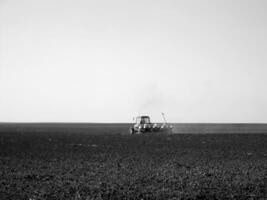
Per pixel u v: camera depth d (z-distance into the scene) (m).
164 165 19.50
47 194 13.12
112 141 35.50
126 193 13.17
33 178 16.08
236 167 18.72
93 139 38.44
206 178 15.77
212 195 12.87
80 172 17.48
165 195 12.85
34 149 28.27
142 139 37.78
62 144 32.56
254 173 16.92
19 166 19.45
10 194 13.17
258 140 35.72
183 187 14.12
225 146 29.84
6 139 39.06
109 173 17.12
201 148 28.38
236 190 13.59
